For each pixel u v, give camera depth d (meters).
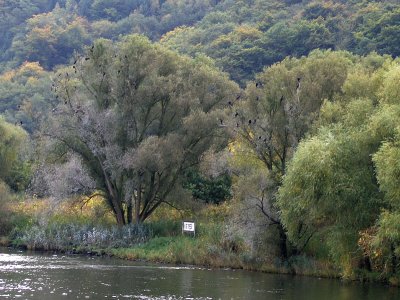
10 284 35.84
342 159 38.62
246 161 49.12
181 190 59.94
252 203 45.12
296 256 45.06
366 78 44.94
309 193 38.31
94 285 36.47
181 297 33.25
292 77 47.84
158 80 56.81
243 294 34.56
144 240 54.94
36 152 62.25
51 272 41.50
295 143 46.09
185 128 56.66
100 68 57.84
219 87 59.84
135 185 56.09
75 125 56.75
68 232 56.91
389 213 35.25
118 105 57.69
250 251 46.47
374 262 39.62
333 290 36.41
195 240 52.00
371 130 38.22
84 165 59.34
